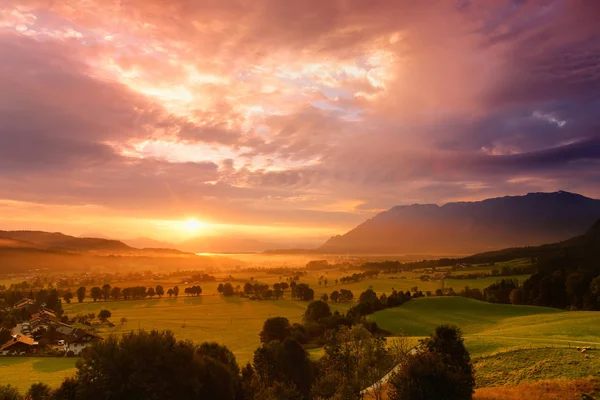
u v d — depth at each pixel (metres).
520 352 49.38
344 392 42.16
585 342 55.06
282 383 64.44
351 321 121.12
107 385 48.06
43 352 118.19
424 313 135.62
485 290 190.75
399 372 35.28
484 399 37.38
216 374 54.94
